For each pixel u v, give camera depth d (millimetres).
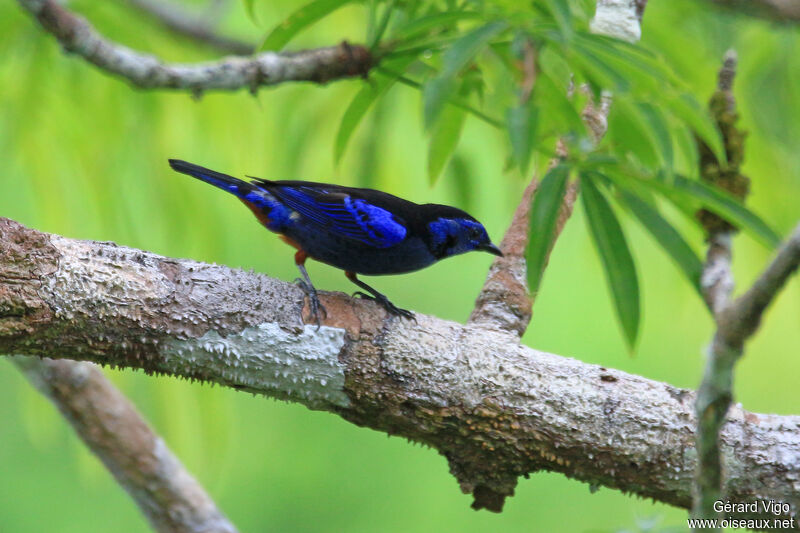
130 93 12648
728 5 13445
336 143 9555
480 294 8578
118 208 12844
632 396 7766
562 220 8773
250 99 13211
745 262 13492
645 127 7273
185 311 7281
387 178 13602
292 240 10734
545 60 8273
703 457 6289
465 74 9102
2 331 6832
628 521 15531
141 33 13469
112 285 7105
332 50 9250
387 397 7586
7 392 15922
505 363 7750
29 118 12375
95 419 10766
